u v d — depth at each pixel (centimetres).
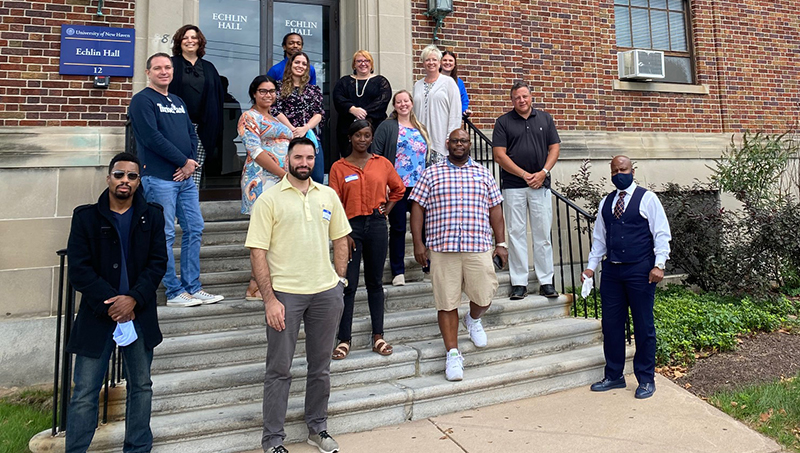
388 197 384
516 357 411
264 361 369
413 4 629
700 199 742
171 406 318
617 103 727
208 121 451
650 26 783
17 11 482
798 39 836
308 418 299
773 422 337
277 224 284
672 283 666
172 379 323
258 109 406
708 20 797
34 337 455
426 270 454
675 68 788
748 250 597
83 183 485
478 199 368
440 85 484
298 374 341
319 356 292
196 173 430
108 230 264
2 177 462
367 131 364
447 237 360
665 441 308
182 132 387
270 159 389
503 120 484
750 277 588
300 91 462
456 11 641
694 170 747
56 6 493
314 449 300
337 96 500
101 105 500
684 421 334
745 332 504
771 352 464
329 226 307
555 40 696
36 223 468
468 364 391
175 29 525
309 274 283
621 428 324
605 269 391
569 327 438
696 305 543
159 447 289
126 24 512
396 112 458
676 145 743
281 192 286
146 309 274
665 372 428
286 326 278
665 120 753
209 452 298
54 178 477
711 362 445
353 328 388
